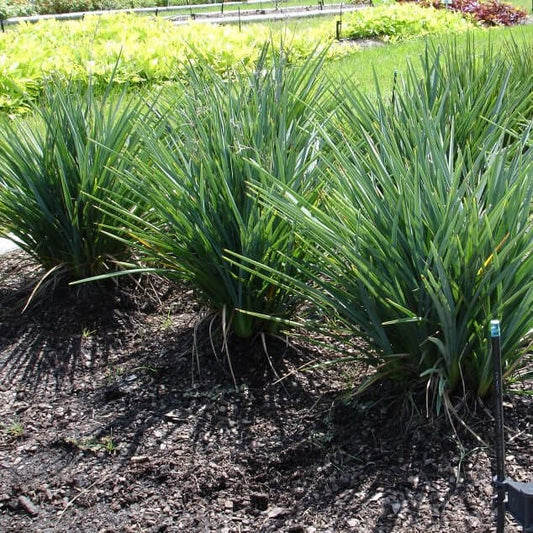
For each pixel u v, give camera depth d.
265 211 3.38
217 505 2.89
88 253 4.24
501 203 2.82
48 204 4.18
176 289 4.37
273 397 3.43
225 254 3.52
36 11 18.39
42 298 4.32
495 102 4.82
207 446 3.18
